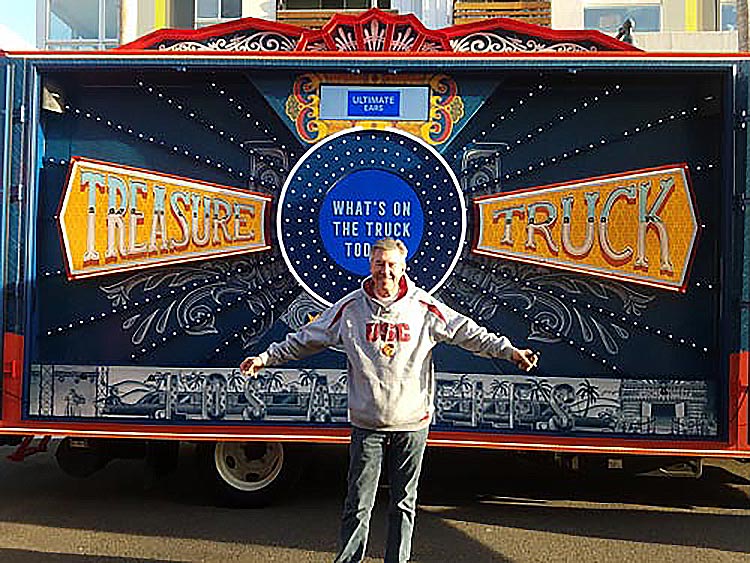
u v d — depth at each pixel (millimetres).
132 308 5691
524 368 4246
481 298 5562
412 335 4168
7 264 5598
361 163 5602
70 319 5707
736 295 5309
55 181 5738
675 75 5410
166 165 5711
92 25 13859
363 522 4199
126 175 5699
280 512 5836
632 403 5492
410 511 4215
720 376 5379
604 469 5773
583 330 5523
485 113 5594
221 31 5711
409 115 5582
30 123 5594
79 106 5742
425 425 4230
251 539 5273
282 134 5664
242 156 5680
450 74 5559
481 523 5656
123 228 5684
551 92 5574
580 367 5523
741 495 6348
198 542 5215
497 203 5551
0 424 5613
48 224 5734
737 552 5109
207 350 5672
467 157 5574
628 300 5512
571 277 5543
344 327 4211
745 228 5293
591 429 5500
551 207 5527
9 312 5590
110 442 5895
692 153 5500
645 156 5520
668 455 5453
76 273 5660
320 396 5598
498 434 5520
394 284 4164
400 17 5629
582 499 6242
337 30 5668
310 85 5617
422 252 5570
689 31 13227
